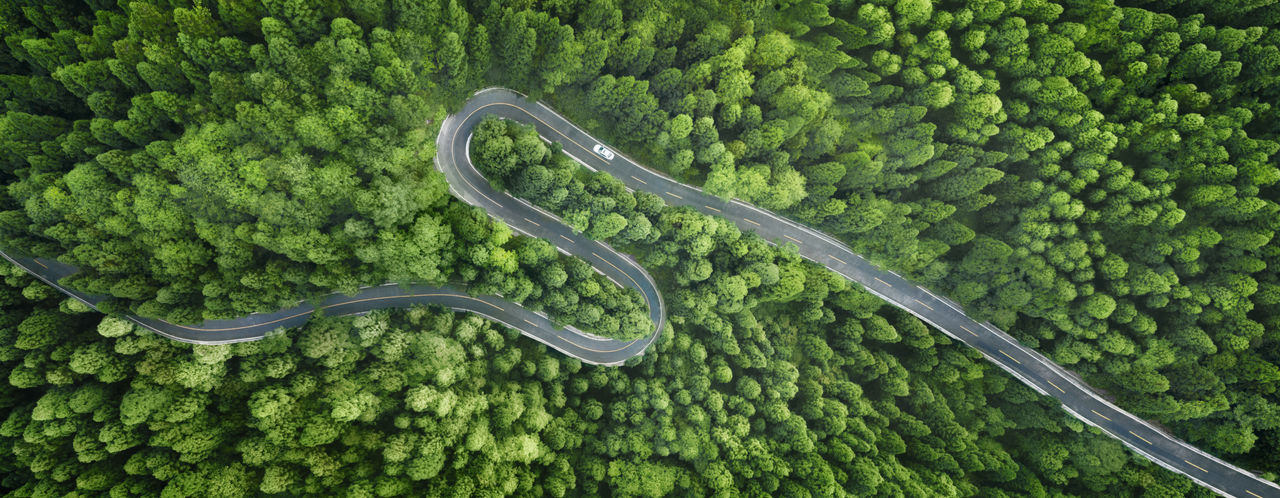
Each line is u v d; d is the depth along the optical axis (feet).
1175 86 244.22
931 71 245.65
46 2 189.37
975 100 244.22
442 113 230.68
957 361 291.58
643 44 227.81
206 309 199.00
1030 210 255.09
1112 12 241.96
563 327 265.34
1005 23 244.42
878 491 252.42
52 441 178.40
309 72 189.37
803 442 257.55
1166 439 279.49
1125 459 276.21
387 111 203.31
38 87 187.73
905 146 248.73
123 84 191.93
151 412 182.39
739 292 256.73
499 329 255.91
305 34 187.01
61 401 177.88
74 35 187.62
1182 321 254.68
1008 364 296.10
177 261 190.49
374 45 187.73
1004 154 246.88
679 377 275.18
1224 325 247.91
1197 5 247.29
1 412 180.86
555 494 229.04
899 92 248.32
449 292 251.39
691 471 258.78
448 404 210.38
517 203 255.91
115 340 194.39
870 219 253.44
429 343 220.02
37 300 195.42
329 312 236.43
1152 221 246.06
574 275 246.27
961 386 297.53
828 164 246.68
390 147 203.51
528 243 234.38
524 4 214.07
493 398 232.73
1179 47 246.47
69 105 197.57
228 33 187.42
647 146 254.68
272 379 208.03
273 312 222.28
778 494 253.24
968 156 252.42
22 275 192.95
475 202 250.16
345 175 196.44
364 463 203.41
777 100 242.17
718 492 244.01
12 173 193.98
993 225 273.33
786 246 272.72
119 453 187.21
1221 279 246.47
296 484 194.18
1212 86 246.06
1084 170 246.68
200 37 179.52
